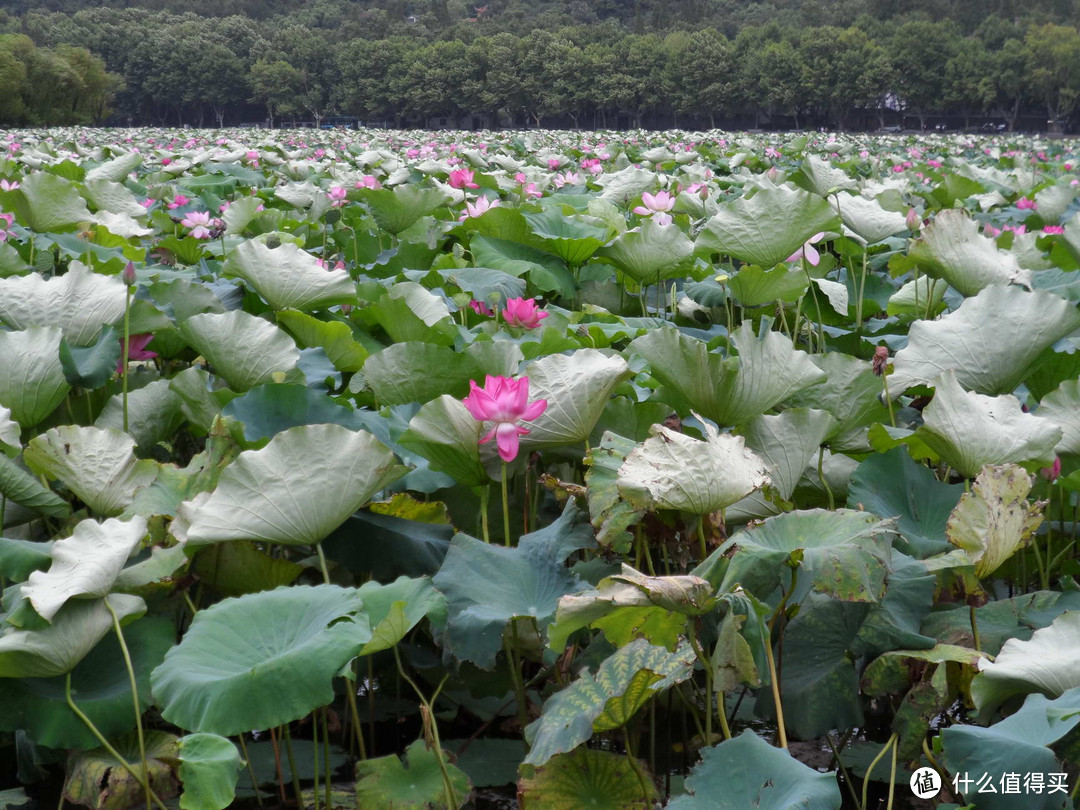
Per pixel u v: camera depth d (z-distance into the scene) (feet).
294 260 12.27
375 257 22.03
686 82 308.19
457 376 9.72
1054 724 5.65
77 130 134.51
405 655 7.91
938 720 7.98
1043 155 70.74
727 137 103.76
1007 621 7.86
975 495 7.11
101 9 392.88
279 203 29.09
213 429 8.21
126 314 9.92
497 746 7.90
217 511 6.93
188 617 8.49
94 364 9.43
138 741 6.76
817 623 7.75
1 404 9.11
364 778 6.73
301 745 7.98
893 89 303.89
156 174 38.17
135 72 362.33
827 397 9.73
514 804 7.19
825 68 301.22
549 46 317.83
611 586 5.95
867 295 17.58
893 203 23.20
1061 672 6.17
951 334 9.71
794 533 7.27
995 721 7.31
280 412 8.70
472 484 8.32
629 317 16.72
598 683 6.23
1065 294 13.71
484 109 327.06
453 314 14.75
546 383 8.04
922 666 7.20
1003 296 9.64
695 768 5.88
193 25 376.48
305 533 7.14
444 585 7.21
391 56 337.93
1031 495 9.65
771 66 302.86
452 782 6.70
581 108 323.98
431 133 134.10
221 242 20.65
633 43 318.24
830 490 9.38
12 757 7.77
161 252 19.42
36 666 6.23
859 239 16.53
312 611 6.45
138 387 11.05
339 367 11.59
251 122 389.39
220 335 10.03
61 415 10.47
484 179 26.96
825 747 7.81
